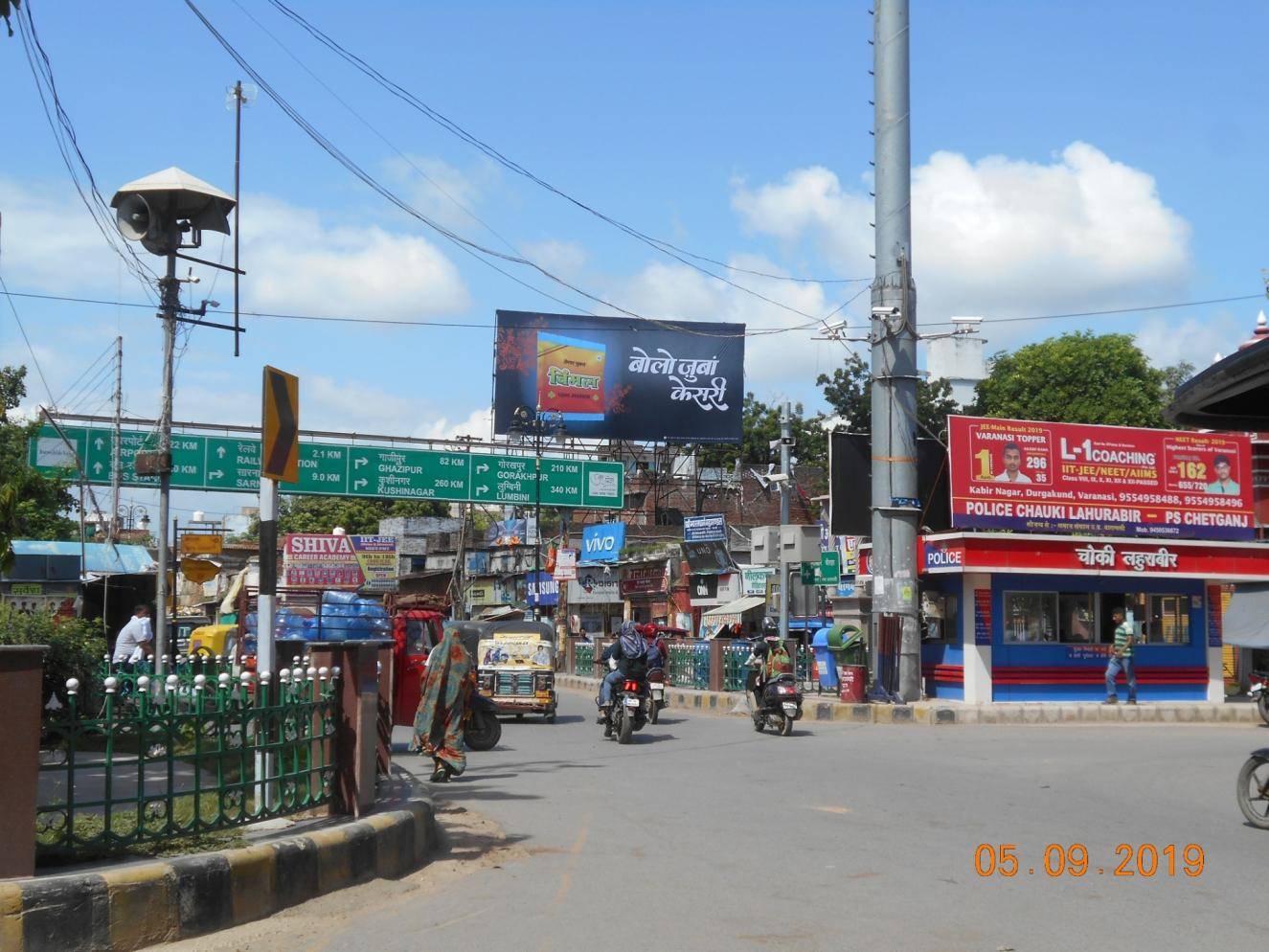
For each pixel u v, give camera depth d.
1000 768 15.05
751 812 11.16
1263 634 11.00
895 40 23.91
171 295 16.02
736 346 48.19
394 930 6.68
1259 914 7.39
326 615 17.16
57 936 5.69
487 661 22.67
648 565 44.59
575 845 9.42
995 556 23.25
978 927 6.90
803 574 26.11
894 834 10.03
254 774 7.59
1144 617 24.98
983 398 49.12
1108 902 7.64
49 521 36.44
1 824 5.76
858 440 26.88
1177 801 12.41
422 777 13.84
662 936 6.62
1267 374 9.09
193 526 50.19
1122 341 48.16
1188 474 25.84
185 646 24.55
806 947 6.41
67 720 6.44
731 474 55.72
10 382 36.03
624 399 47.03
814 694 27.53
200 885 6.36
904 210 23.81
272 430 8.80
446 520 67.12
